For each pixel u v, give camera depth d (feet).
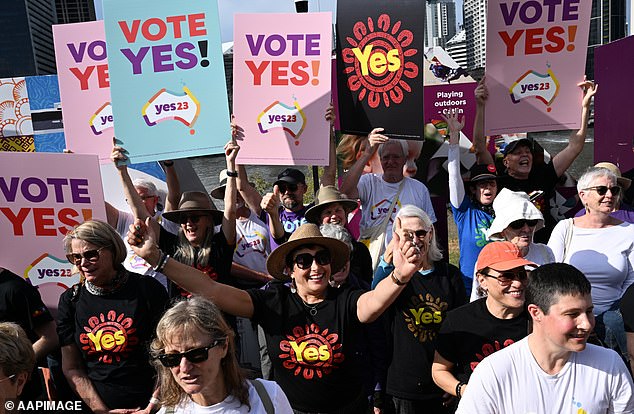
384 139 17.17
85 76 16.79
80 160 14.40
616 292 14.12
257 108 17.02
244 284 17.66
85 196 14.51
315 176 20.90
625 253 14.06
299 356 10.01
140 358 11.07
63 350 11.30
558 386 7.57
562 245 14.71
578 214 15.94
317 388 10.05
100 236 10.81
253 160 17.15
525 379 7.68
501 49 17.46
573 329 7.11
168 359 7.48
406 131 17.30
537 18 17.21
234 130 16.96
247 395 7.86
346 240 13.88
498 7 17.26
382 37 17.12
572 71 17.43
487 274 10.04
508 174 19.15
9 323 8.90
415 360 11.91
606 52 23.34
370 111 17.47
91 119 16.89
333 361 9.93
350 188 18.56
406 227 11.76
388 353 12.42
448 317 10.72
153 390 11.11
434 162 25.46
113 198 22.49
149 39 15.02
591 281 14.16
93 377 11.16
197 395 7.79
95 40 16.65
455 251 27.73
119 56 14.97
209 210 13.94
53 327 12.34
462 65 25.23
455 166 17.53
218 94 15.16
